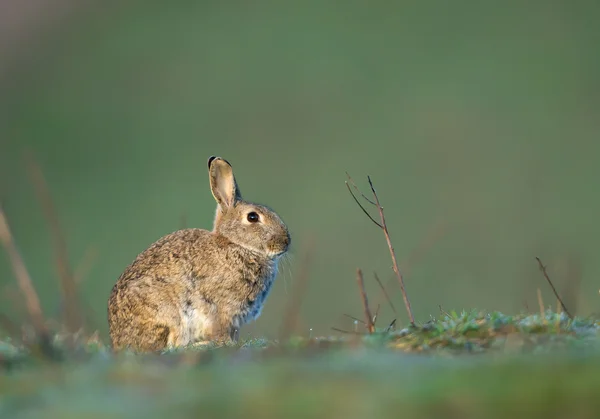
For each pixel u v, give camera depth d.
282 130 37.34
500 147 33.88
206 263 9.37
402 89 39.97
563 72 39.69
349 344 6.66
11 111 41.78
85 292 21.77
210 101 41.28
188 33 48.47
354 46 44.41
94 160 36.00
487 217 26.61
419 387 4.88
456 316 7.45
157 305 9.12
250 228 9.66
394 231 25.27
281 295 15.37
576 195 28.94
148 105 41.66
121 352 7.31
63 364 6.50
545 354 5.88
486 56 42.03
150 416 4.79
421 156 33.47
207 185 32.41
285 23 47.34
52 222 11.99
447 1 47.12
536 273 16.05
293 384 5.15
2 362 6.61
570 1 45.31
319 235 24.83
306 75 42.50
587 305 9.78
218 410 4.80
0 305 12.34
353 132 36.38
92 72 45.25
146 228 28.75
